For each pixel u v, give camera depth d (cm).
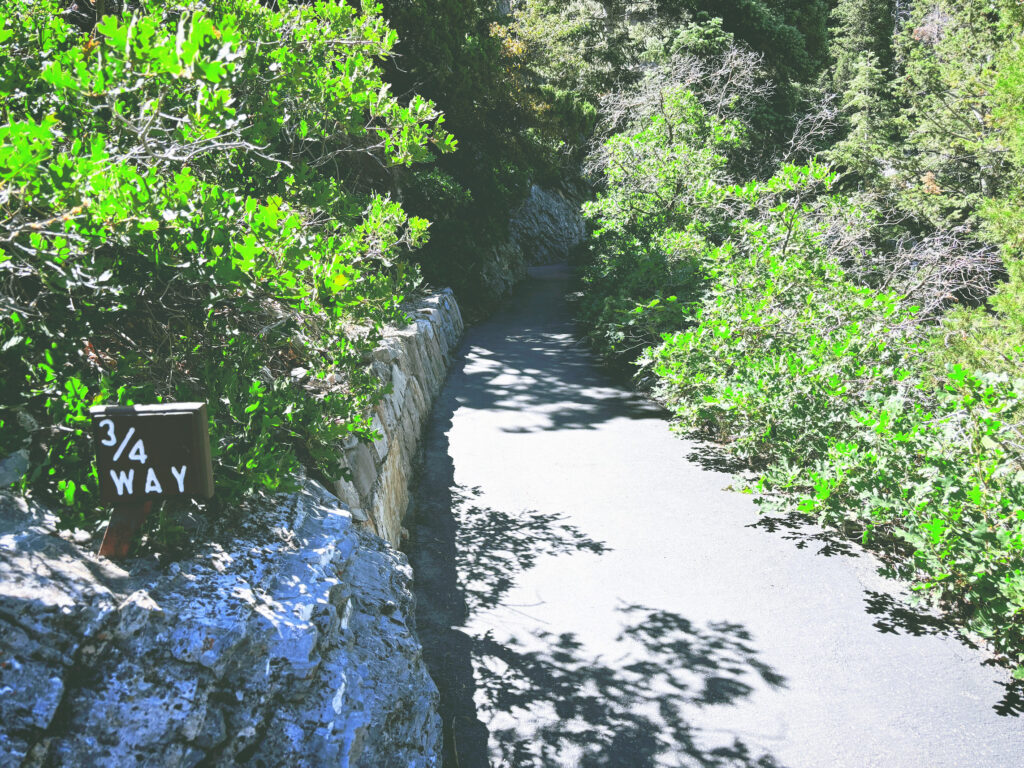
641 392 1191
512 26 2234
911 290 1107
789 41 2206
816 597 569
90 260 284
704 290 1250
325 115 588
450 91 1675
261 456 334
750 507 737
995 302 1075
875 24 3244
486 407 1111
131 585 263
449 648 498
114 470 265
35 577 238
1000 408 560
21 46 364
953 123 1950
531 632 520
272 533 339
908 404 779
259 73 458
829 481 625
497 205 2220
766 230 1081
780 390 788
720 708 445
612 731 423
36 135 234
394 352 870
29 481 277
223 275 298
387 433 704
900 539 655
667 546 653
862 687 466
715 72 1906
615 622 534
